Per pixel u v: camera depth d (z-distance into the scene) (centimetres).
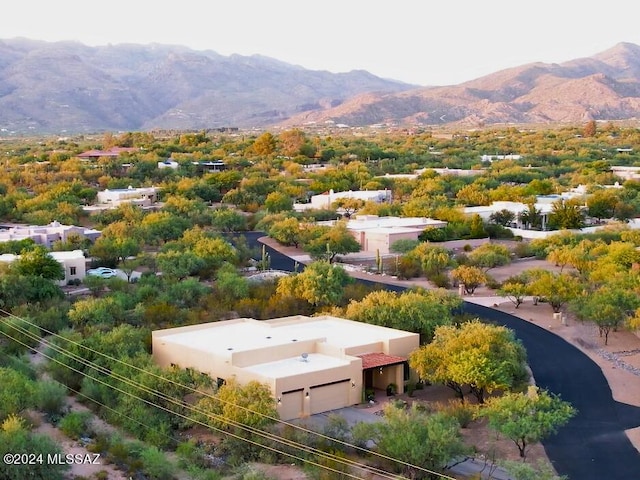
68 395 5919
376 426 4862
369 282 9788
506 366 5759
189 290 8312
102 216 13275
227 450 4959
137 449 4916
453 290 9369
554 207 13350
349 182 18025
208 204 16288
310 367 5725
